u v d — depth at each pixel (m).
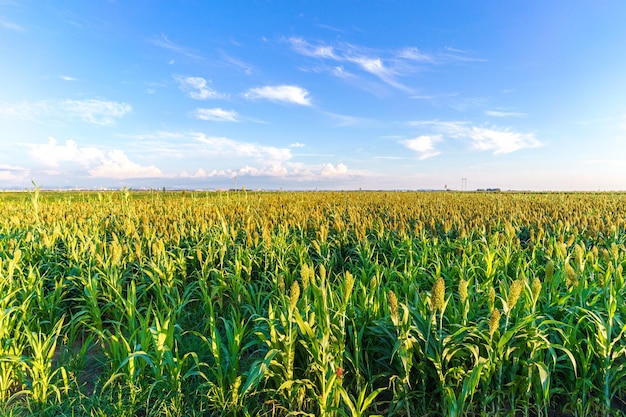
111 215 13.23
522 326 3.38
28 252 7.36
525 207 15.75
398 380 3.52
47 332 5.25
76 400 3.74
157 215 12.97
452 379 3.49
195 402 3.70
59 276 6.67
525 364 3.33
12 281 5.45
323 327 3.35
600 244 8.04
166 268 6.25
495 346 3.38
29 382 3.80
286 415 3.30
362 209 16.41
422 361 3.48
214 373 3.49
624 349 3.37
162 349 3.60
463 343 3.40
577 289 3.94
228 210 14.80
